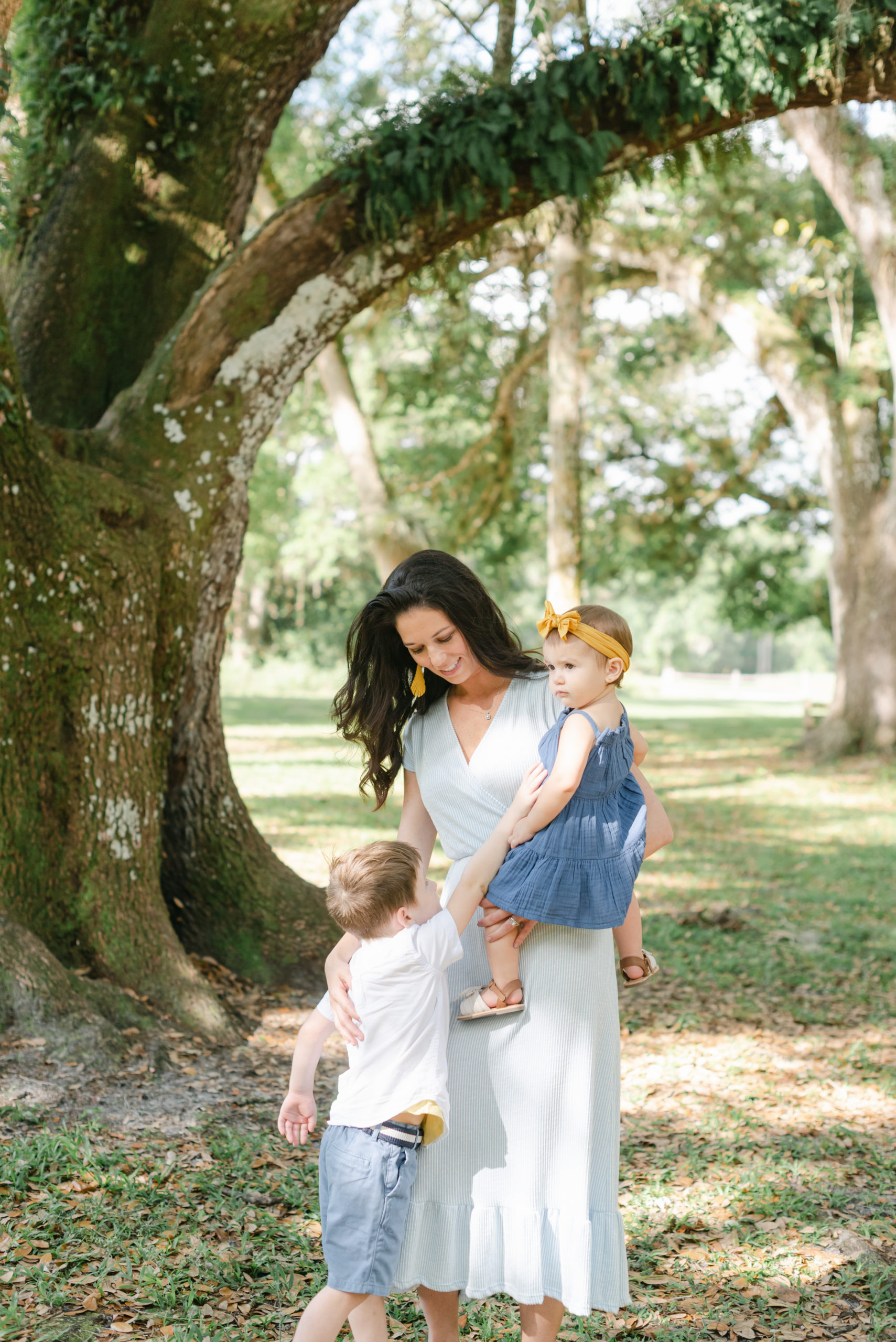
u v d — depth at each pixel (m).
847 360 20.06
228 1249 3.40
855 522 20.52
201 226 6.70
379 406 22.70
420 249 6.15
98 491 5.50
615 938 2.83
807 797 16.48
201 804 6.53
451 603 2.51
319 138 14.54
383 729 2.77
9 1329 2.90
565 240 15.07
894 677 20.27
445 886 2.60
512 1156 2.43
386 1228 2.32
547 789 2.41
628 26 5.68
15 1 4.62
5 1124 4.10
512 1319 3.19
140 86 6.46
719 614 28.98
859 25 5.37
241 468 6.21
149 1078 4.71
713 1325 3.12
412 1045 2.35
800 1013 6.50
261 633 48.88
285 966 6.39
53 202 6.66
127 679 5.57
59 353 6.54
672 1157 4.41
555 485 16.23
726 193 7.90
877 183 16.64
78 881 5.40
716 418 24.30
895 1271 3.41
